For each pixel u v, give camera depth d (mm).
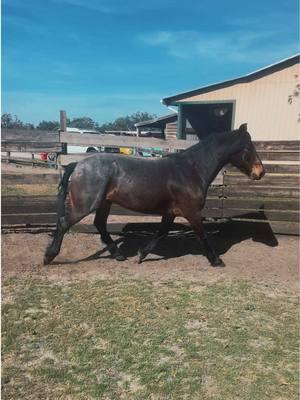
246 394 2676
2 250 5520
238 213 6684
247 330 3516
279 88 14398
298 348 3256
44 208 6418
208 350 3182
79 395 2623
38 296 4078
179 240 6391
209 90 15805
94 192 4664
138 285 4453
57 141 7113
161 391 2680
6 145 9891
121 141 7145
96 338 3314
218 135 5035
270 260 5527
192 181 4871
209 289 4402
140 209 4867
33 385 2709
